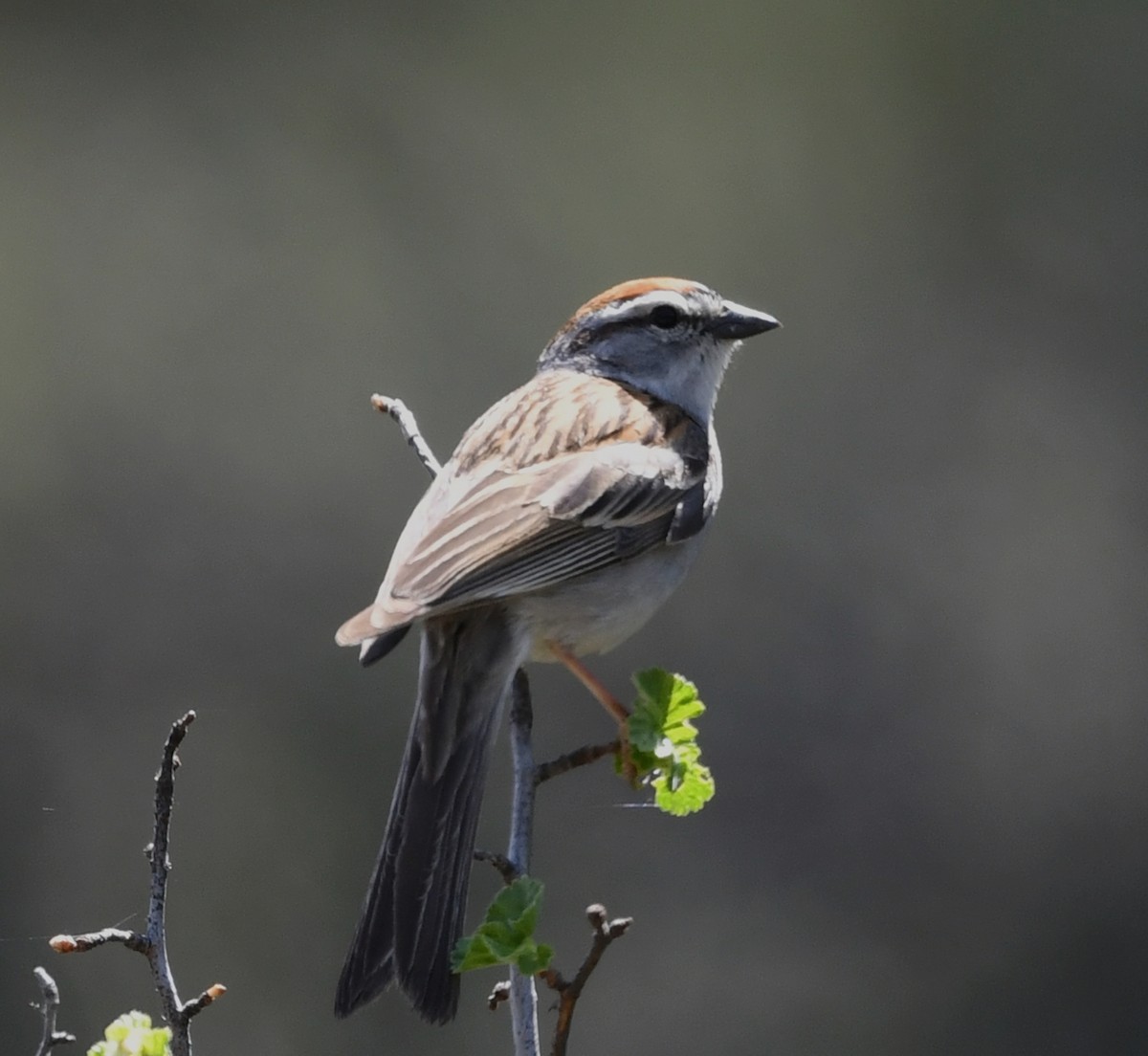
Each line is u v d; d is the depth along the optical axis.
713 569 14.40
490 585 5.99
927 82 16.36
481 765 5.84
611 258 15.76
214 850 13.16
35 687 13.77
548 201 15.88
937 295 15.91
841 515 14.91
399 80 16.11
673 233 15.84
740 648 14.12
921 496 15.09
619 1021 12.78
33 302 15.25
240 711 13.77
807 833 13.62
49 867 13.18
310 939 12.96
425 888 5.53
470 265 15.64
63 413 14.90
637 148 16.05
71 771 13.49
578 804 13.16
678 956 13.02
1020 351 15.78
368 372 15.20
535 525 6.27
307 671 13.92
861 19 16.45
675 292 7.41
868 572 14.63
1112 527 15.10
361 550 14.55
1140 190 16.16
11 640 13.88
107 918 13.04
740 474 14.95
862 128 16.33
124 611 14.12
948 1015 13.32
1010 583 14.81
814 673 14.17
